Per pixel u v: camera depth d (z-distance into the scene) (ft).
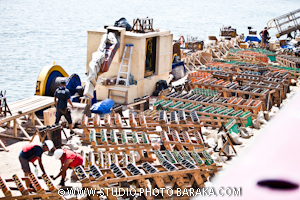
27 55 101.65
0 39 132.77
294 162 2.27
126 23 49.16
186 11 355.56
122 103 44.45
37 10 304.91
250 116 35.06
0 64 87.40
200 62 74.59
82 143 30.86
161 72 50.16
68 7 363.56
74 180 23.86
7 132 32.58
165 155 25.17
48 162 26.84
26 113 32.50
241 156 2.55
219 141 30.78
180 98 40.93
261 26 225.56
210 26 218.59
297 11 111.75
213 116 35.24
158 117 33.60
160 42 48.73
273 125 2.55
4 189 19.38
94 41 46.55
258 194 2.21
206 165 22.26
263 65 67.10
